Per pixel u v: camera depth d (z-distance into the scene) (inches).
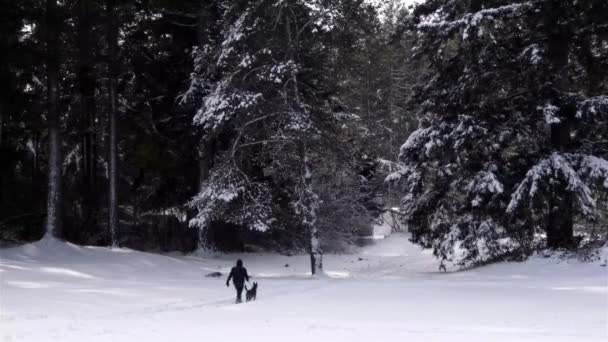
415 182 967.0
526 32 930.7
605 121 855.1
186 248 1528.1
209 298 672.4
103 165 1630.2
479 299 607.8
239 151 1082.7
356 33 1035.9
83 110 1341.0
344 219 1588.3
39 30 988.6
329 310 554.3
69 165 1558.8
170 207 1524.4
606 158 856.3
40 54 992.9
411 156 960.9
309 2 1000.9
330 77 1091.3
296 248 1646.2
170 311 558.3
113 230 1206.9
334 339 393.1
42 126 1119.6
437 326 449.7
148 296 679.1
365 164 1590.8
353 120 1087.0
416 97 1028.5
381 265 1322.6
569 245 895.1
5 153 1232.2
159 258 1157.1
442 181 970.1
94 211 1450.5
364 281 864.3
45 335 414.0
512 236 925.8
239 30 946.7
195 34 1317.7
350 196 1581.0
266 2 956.6
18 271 847.1
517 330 422.3
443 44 931.3
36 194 1376.7
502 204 896.9
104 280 855.7
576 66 960.9
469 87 919.0
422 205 992.2
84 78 1208.2
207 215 1003.3
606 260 810.8
